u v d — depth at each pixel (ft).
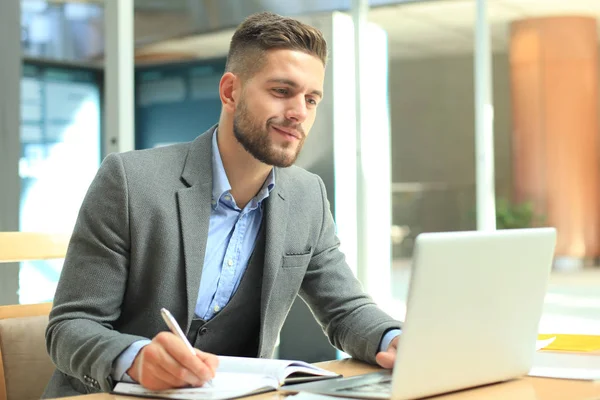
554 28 37.32
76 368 3.96
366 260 15.14
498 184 44.06
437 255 3.34
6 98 12.96
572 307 22.16
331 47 14.71
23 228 12.98
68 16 13.85
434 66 47.67
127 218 4.42
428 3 27.63
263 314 4.69
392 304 19.51
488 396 3.57
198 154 4.71
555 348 4.77
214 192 4.66
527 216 38.09
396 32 34.09
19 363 4.89
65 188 13.61
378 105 16.05
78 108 13.92
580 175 37.88
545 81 37.76
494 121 44.27
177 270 4.50
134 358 3.73
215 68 14.33
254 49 4.38
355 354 4.63
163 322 4.50
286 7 14.61
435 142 48.37
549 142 37.96
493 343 3.73
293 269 4.88
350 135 15.01
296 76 4.32
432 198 42.37
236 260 4.75
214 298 4.71
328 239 5.24
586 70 37.63
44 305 5.32
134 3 14.38
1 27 12.87
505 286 3.70
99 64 14.12
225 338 4.77
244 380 3.63
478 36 17.58
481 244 3.53
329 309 5.01
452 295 3.45
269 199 4.78
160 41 14.43
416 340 3.35
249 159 4.58
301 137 4.45
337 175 14.78
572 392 3.66
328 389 3.53
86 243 4.40
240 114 4.42
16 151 12.98
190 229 4.52
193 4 14.40
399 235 41.88
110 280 4.36
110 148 10.48
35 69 13.50
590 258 37.96
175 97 14.37
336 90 14.79
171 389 3.49
